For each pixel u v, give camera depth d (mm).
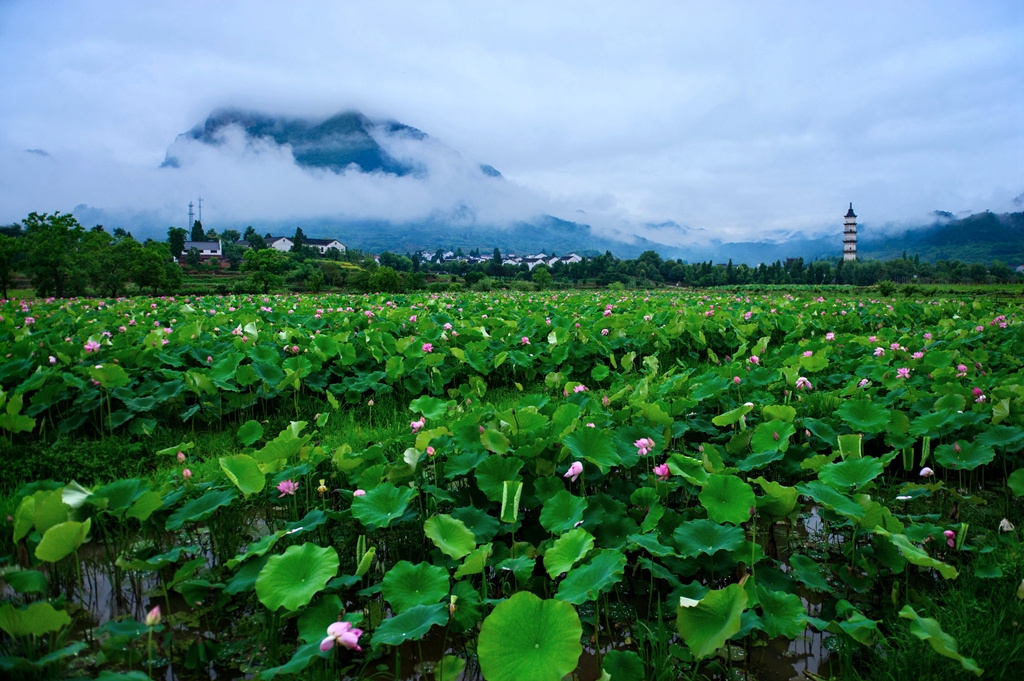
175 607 3764
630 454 4637
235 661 3277
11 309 15438
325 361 8844
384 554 4301
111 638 2984
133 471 5922
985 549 3861
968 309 17953
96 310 16422
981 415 5281
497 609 2428
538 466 4520
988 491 5172
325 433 7008
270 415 7828
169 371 7574
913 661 3033
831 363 9414
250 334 9195
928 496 4957
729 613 2576
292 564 3154
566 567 3168
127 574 4066
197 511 3859
